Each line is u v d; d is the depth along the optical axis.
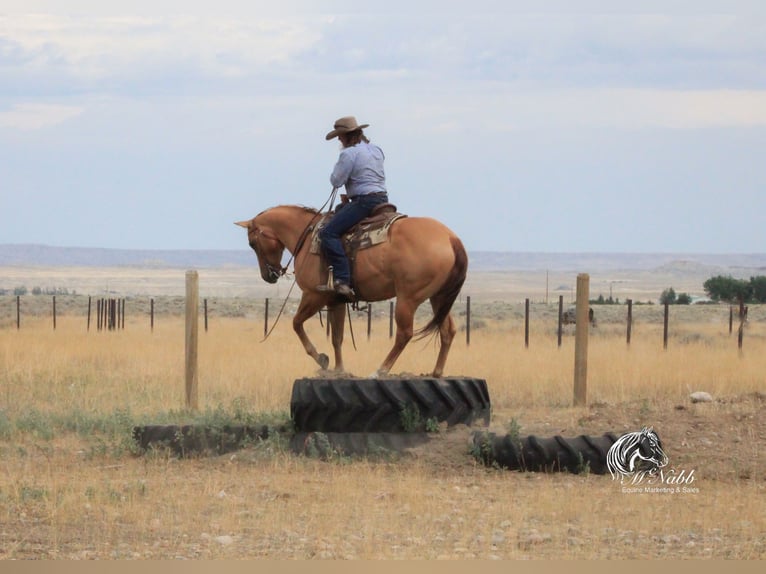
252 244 17.30
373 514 11.89
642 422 16.72
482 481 14.00
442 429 15.45
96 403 20.06
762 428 16.22
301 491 13.14
